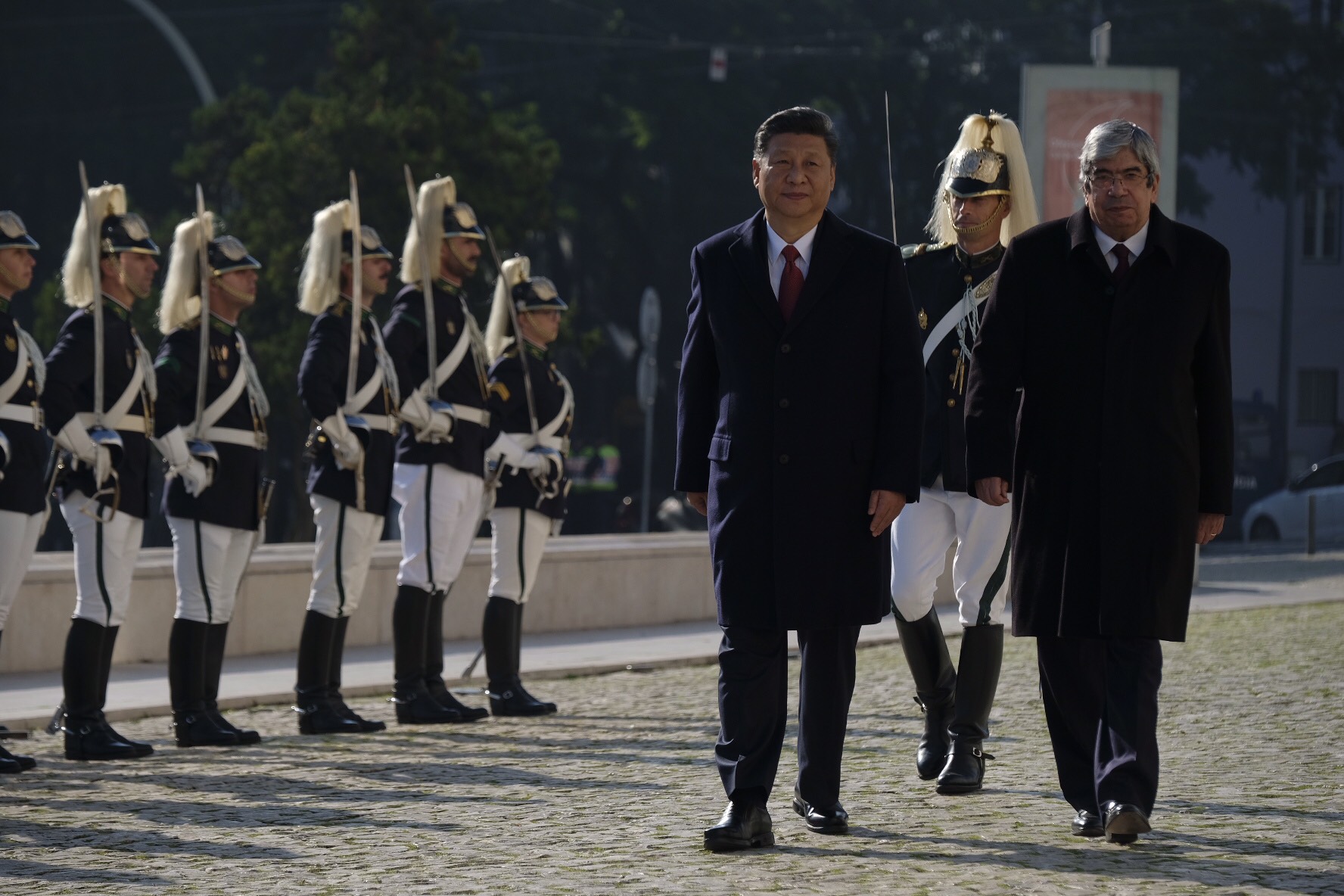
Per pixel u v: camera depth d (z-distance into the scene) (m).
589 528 74.50
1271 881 9.35
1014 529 10.94
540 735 16.55
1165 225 10.62
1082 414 10.64
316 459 17.25
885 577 10.88
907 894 9.17
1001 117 13.52
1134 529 10.43
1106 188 10.55
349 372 17.17
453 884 9.80
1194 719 15.73
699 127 68.00
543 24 68.50
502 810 12.32
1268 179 78.38
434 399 17.80
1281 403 78.88
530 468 18.36
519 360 18.72
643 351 74.31
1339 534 56.56
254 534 16.77
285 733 17.11
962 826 11.12
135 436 15.65
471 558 25.59
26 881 10.20
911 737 15.45
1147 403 10.48
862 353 10.75
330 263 17.44
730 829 10.45
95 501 15.33
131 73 69.56
